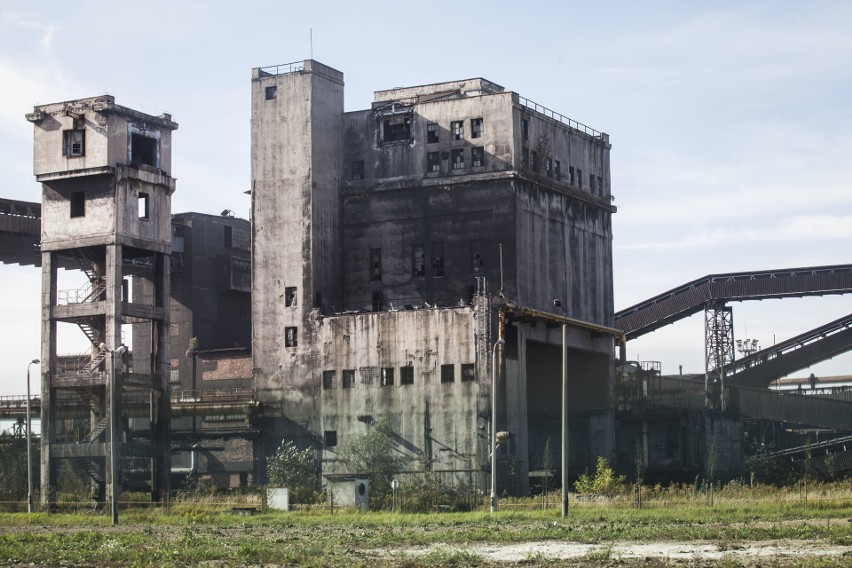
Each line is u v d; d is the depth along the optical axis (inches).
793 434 5802.2
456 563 2050.9
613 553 2164.1
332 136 5260.8
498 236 5029.5
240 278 6151.6
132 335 6077.8
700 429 5216.5
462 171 5118.1
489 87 5585.6
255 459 5068.9
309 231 5103.3
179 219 6063.0
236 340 6176.2
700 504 3444.9
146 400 5093.5
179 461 5615.2
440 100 5206.7
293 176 5157.5
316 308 5054.1
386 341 4862.2
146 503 4323.3
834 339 5703.7
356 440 4734.3
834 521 2760.8
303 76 5187.0
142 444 4726.9
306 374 5019.7
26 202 5359.3
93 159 4739.2
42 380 4749.0
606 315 5644.7
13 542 2581.2
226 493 4751.5
